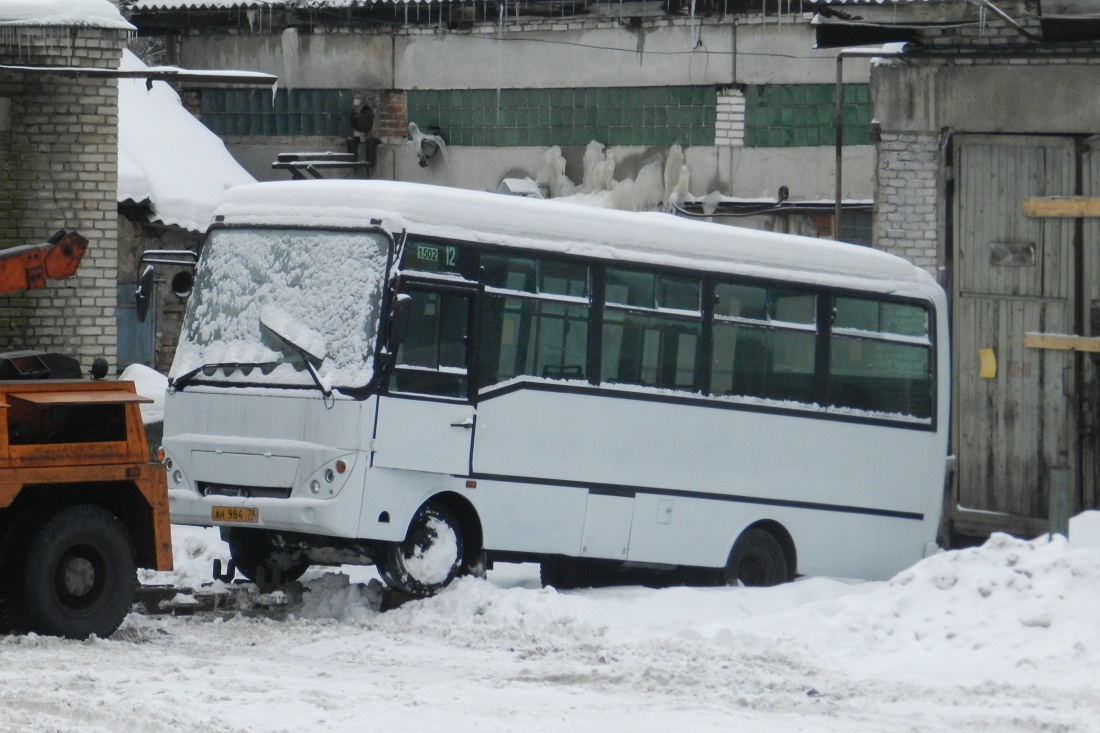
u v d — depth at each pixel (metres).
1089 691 15.48
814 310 24.23
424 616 19.14
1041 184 28.83
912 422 25.38
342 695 14.50
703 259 22.94
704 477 22.83
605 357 21.80
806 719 14.08
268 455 19.80
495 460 20.62
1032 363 29.11
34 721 12.95
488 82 42.59
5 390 16.73
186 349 20.83
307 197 20.59
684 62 40.53
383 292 19.70
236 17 44.06
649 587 23.16
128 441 17.52
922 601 18.77
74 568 17.08
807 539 24.12
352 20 43.56
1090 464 28.81
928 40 29.11
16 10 27.78
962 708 14.73
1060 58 28.28
